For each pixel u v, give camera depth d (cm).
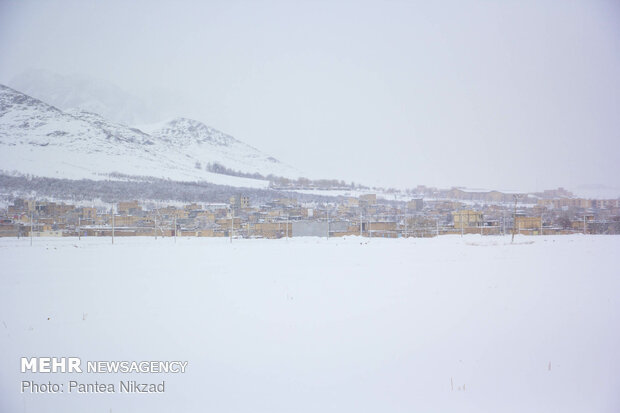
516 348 1420
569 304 2011
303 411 1030
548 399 1088
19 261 3925
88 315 1825
